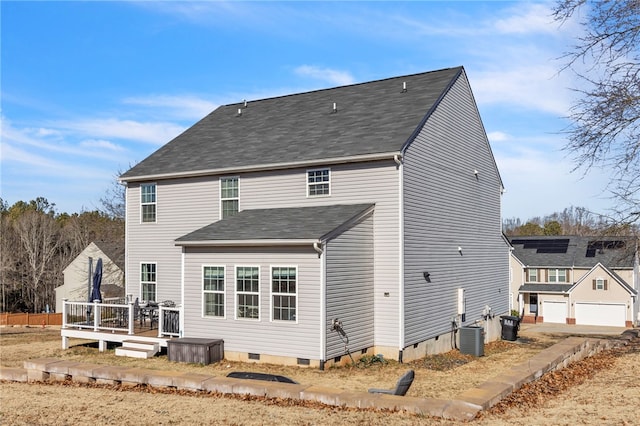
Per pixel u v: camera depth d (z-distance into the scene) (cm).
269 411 1066
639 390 1226
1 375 1471
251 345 1772
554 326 4688
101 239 6078
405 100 2230
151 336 1967
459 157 2373
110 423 1027
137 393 1245
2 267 5825
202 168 2241
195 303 1888
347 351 1755
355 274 1811
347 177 1967
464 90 2434
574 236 5425
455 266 2291
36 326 4378
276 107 2641
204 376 1270
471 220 2484
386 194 1891
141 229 2455
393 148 1858
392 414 1031
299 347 1691
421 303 1992
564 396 1207
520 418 1010
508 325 2753
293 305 1706
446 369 1764
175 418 1039
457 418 997
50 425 1026
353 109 2317
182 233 2336
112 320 2227
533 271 5194
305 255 1689
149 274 2428
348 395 1096
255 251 1777
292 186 2075
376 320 1905
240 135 2458
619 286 4731
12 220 7662
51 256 6219
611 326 4719
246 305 1791
